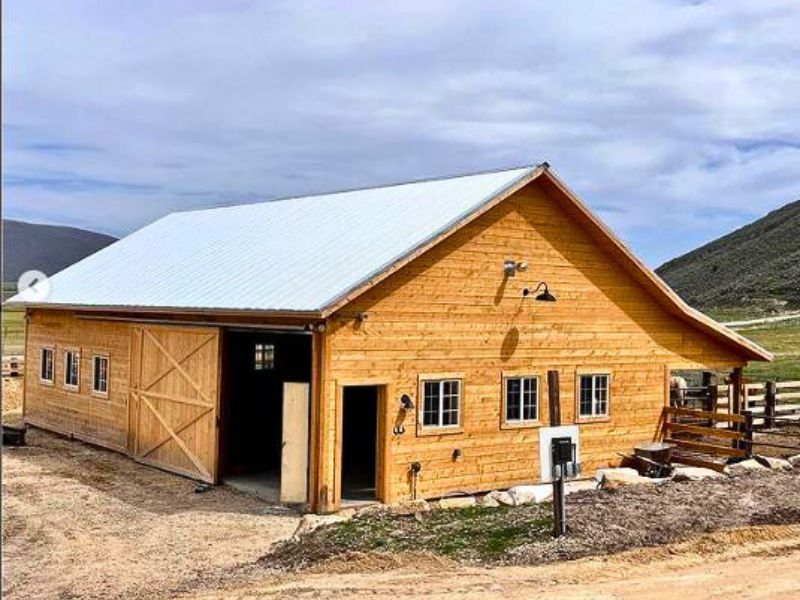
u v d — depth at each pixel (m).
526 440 18.78
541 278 19.06
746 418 20.67
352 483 18.92
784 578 10.47
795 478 15.91
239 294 18.19
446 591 10.04
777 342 52.06
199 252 23.45
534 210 18.97
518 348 18.72
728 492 14.52
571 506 13.87
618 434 20.39
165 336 20.39
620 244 19.52
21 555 13.18
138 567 12.48
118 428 22.45
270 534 14.44
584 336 19.80
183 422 19.58
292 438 16.48
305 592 10.16
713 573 10.66
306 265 18.44
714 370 23.06
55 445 23.77
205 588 10.89
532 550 11.64
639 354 20.77
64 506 16.44
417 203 19.98
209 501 16.97
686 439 22.72
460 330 17.84
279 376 22.84
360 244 18.45
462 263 17.89
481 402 18.17
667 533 12.29
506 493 15.85
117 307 21.25
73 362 25.20
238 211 26.95
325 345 16.03
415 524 13.44
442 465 17.55
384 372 16.78
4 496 17.23
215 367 18.55
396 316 16.94
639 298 20.75
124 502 16.83
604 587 10.12
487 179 19.64
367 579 10.65
